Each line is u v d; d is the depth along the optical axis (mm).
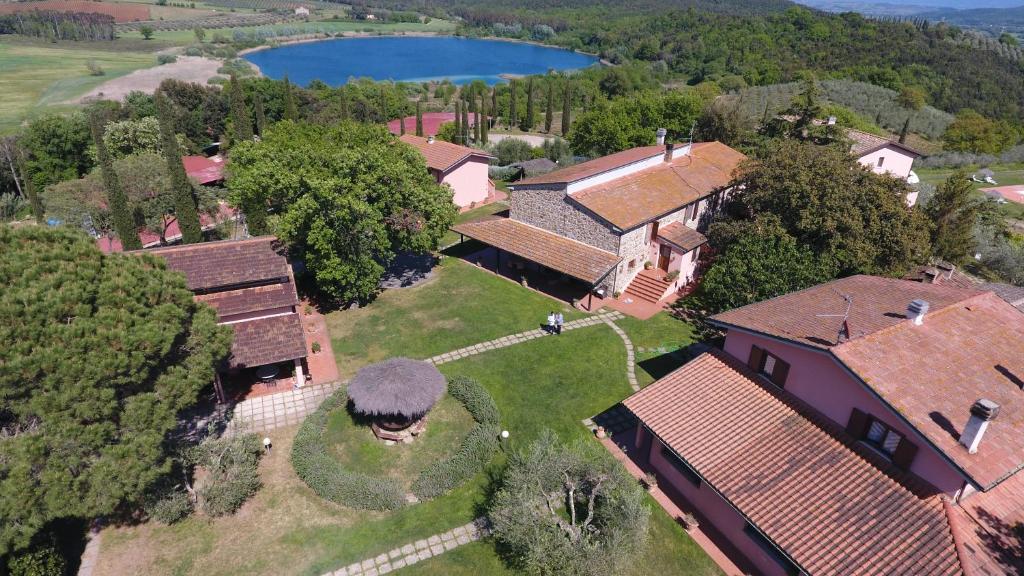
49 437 17453
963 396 19188
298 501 23266
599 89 145000
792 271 32719
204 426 27344
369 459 25656
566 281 42125
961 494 18250
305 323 36312
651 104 68875
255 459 24844
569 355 33125
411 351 33469
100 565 20406
